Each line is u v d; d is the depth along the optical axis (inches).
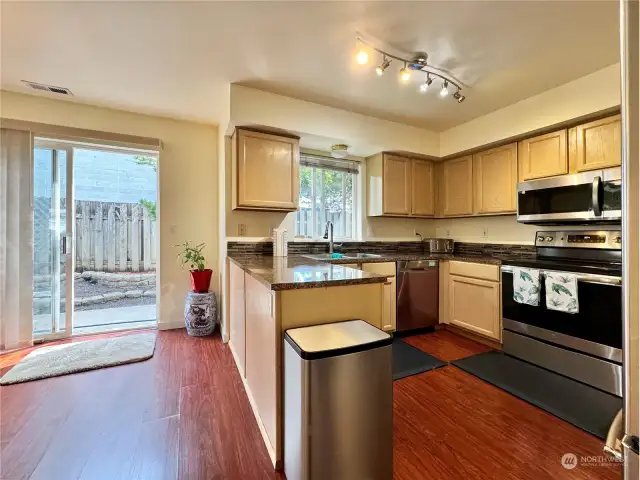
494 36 74.7
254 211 120.6
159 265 128.9
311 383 47.2
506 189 120.9
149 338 119.0
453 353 108.0
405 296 125.1
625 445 18.1
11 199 106.0
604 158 93.0
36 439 62.9
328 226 133.3
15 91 104.5
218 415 71.7
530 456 59.1
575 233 103.7
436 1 63.4
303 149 135.8
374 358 51.6
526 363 98.8
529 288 97.2
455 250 155.3
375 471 52.1
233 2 63.4
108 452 59.5
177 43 77.5
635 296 17.4
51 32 73.2
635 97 17.2
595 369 82.8
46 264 115.8
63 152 118.3
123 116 120.4
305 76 93.0
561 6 64.9
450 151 138.1
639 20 17.2
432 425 68.5
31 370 91.5
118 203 188.9
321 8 65.2
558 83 97.4
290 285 55.5
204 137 134.8
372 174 144.7
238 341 96.2
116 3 63.7
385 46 78.4
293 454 51.3
